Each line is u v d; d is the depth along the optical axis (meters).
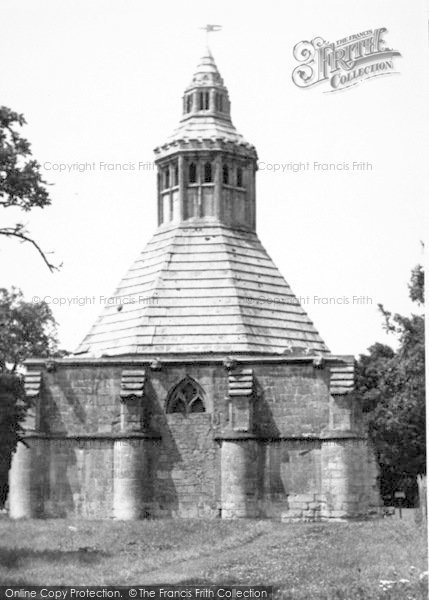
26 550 45.59
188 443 60.53
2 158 39.41
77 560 43.34
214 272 67.56
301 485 59.44
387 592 31.66
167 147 71.12
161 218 71.75
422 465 51.25
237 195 71.06
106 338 66.62
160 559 43.59
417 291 49.31
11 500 60.25
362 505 58.34
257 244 70.69
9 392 40.34
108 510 60.25
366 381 59.59
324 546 44.53
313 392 60.19
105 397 61.38
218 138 70.31
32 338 40.34
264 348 64.56
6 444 40.91
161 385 61.25
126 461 59.75
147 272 68.81
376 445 53.75
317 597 32.41
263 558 42.16
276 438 59.91
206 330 64.94
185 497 60.09
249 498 59.00
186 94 73.25
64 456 60.94
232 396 59.84
